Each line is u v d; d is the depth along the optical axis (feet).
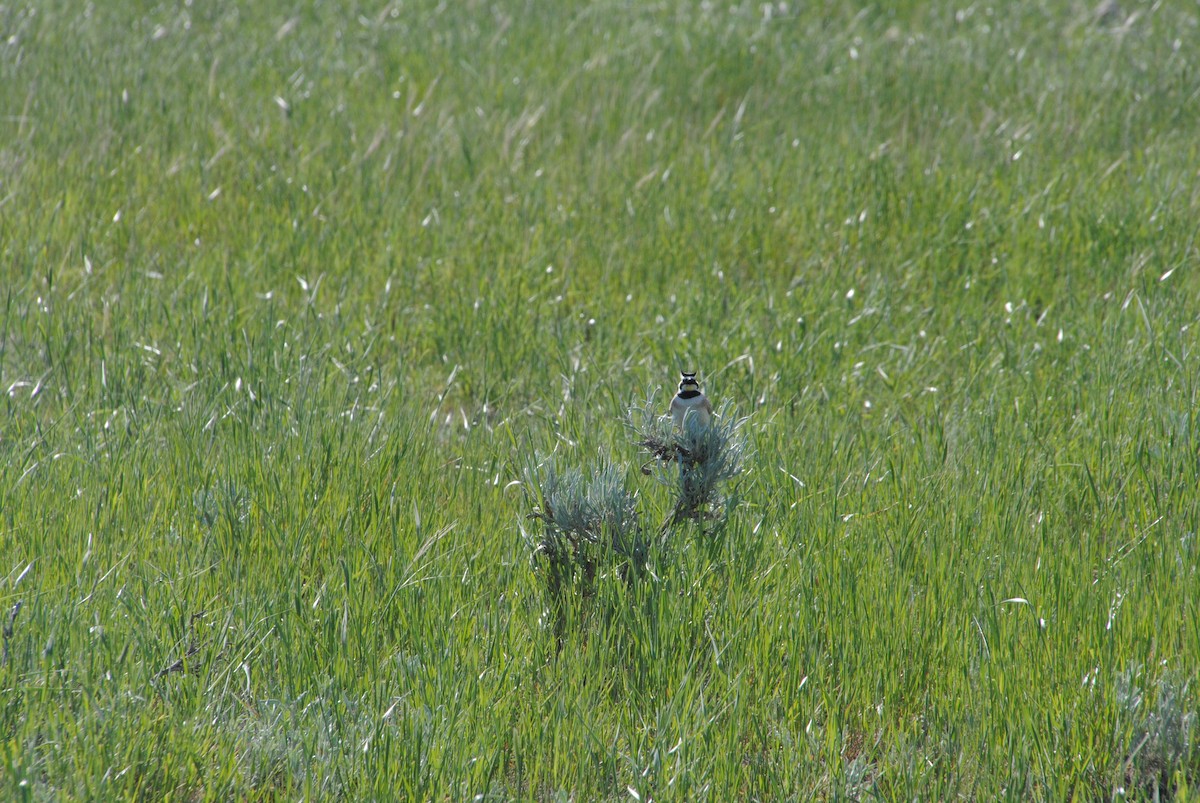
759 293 74.74
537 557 44.45
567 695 37.83
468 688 37.40
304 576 45.73
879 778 36.09
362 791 33.65
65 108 101.86
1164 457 51.34
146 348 62.18
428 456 53.88
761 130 104.22
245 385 58.44
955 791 34.78
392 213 85.30
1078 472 52.29
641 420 55.11
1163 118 105.60
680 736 36.19
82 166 90.17
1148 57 119.96
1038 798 34.76
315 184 90.33
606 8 145.18
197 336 65.67
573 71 115.75
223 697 37.40
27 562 43.86
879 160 92.48
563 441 54.60
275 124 101.50
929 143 98.58
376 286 75.51
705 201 87.71
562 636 42.09
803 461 52.47
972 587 43.50
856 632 41.04
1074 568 44.11
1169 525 47.14
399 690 38.01
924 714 37.96
